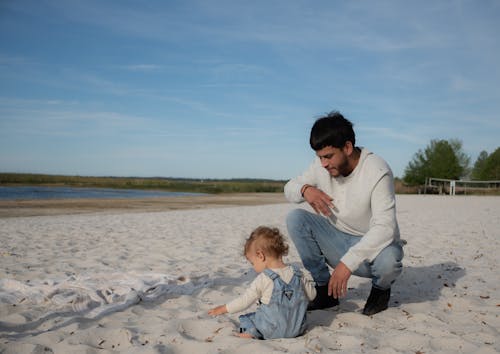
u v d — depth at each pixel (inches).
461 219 497.0
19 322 130.6
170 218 519.5
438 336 117.1
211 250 278.7
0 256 250.1
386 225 125.2
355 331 120.9
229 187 2229.3
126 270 211.6
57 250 274.7
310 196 136.8
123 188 2160.4
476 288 175.5
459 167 1955.0
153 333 119.0
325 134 123.8
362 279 192.5
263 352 104.8
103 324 127.8
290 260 241.9
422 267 219.8
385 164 132.4
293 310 116.1
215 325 126.6
